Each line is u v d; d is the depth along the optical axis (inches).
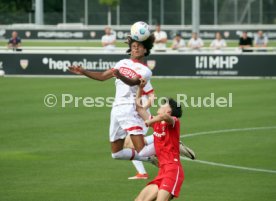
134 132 1163.9
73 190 1288.1
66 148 1674.5
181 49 3326.8
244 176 1408.7
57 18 6574.8
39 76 3233.3
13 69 3240.7
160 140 1048.2
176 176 1031.6
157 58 3166.8
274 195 1257.4
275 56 3139.8
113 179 1376.7
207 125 2012.8
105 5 6530.5
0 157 1571.1
